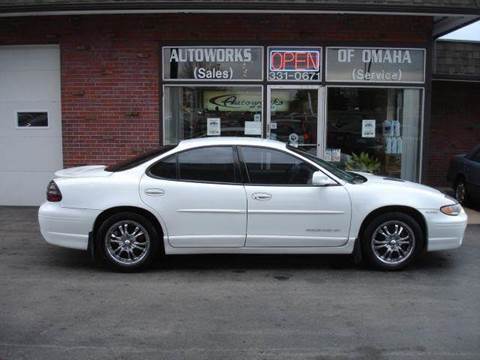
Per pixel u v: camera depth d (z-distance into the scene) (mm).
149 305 5398
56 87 10828
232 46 10453
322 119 10648
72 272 6562
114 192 6418
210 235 6453
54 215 6457
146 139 10609
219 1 9469
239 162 6555
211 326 4848
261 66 10500
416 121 10797
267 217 6449
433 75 13133
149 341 4508
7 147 11039
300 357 4215
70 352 4289
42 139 10977
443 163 14484
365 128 10734
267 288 5984
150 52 10453
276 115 10625
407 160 10859
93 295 5699
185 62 10500
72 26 10477
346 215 6500
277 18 10383
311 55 10492
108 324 4883
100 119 10609
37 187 11070
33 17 10531
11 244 7949
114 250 6527
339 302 5527
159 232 6535
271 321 4977
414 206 6547
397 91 10695
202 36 10414
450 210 6664
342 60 10539
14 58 10844
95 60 10516
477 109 14469
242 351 4316
